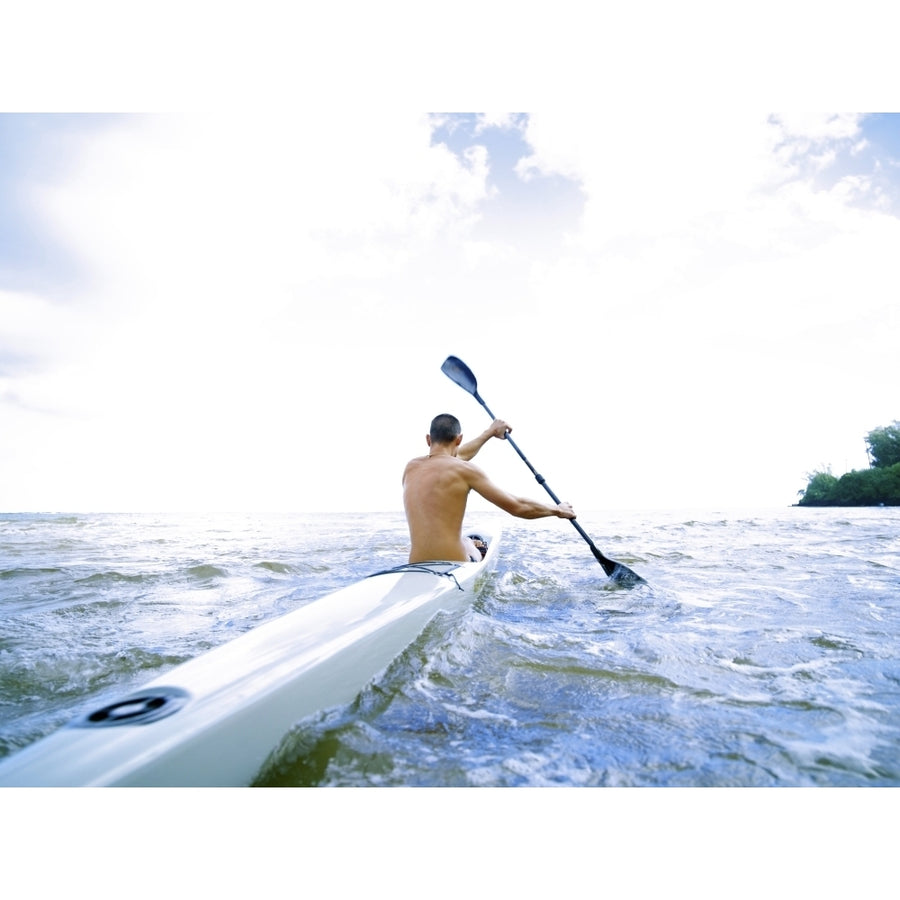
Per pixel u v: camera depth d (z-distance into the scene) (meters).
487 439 3.83
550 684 1.64
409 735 1.31
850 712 1.42
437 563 2.60
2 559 5.71
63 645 2.38
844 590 3.27
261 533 10.34
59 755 0.96
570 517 3.33
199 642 2.43
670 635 2.21
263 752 1.16
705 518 13.02
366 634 1.66
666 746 1.24
